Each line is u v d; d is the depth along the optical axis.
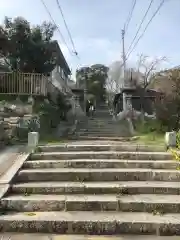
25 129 10.20
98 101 42.91
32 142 8.34
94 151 8.21
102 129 15.13
